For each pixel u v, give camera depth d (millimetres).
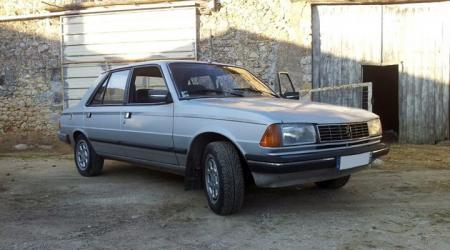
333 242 4043
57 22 12438
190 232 4375
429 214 4773
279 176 4344
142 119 5656
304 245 3988
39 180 6949
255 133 4379
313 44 10852
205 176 4910
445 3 10344
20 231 4508
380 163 7531
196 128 4941
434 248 3869
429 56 10531
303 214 4855
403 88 10734
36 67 12648
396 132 12430
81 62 12305
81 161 7152
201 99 5281
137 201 5535
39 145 11867
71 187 6379
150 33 11703
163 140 5363
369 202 5277
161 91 5406
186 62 5867
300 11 10695
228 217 4773
